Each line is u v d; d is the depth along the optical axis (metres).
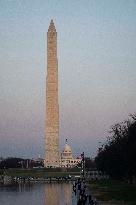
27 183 198.25
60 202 94.19
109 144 166.88
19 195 119.06
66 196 111.06
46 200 101.06
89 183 155.75
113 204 75.75
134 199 83.25
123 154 114.00
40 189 144.12
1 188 155.25
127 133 118.44
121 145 121.56
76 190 117.06
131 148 101.94
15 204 93.62
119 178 168.88
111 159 140.75
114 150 135.88
